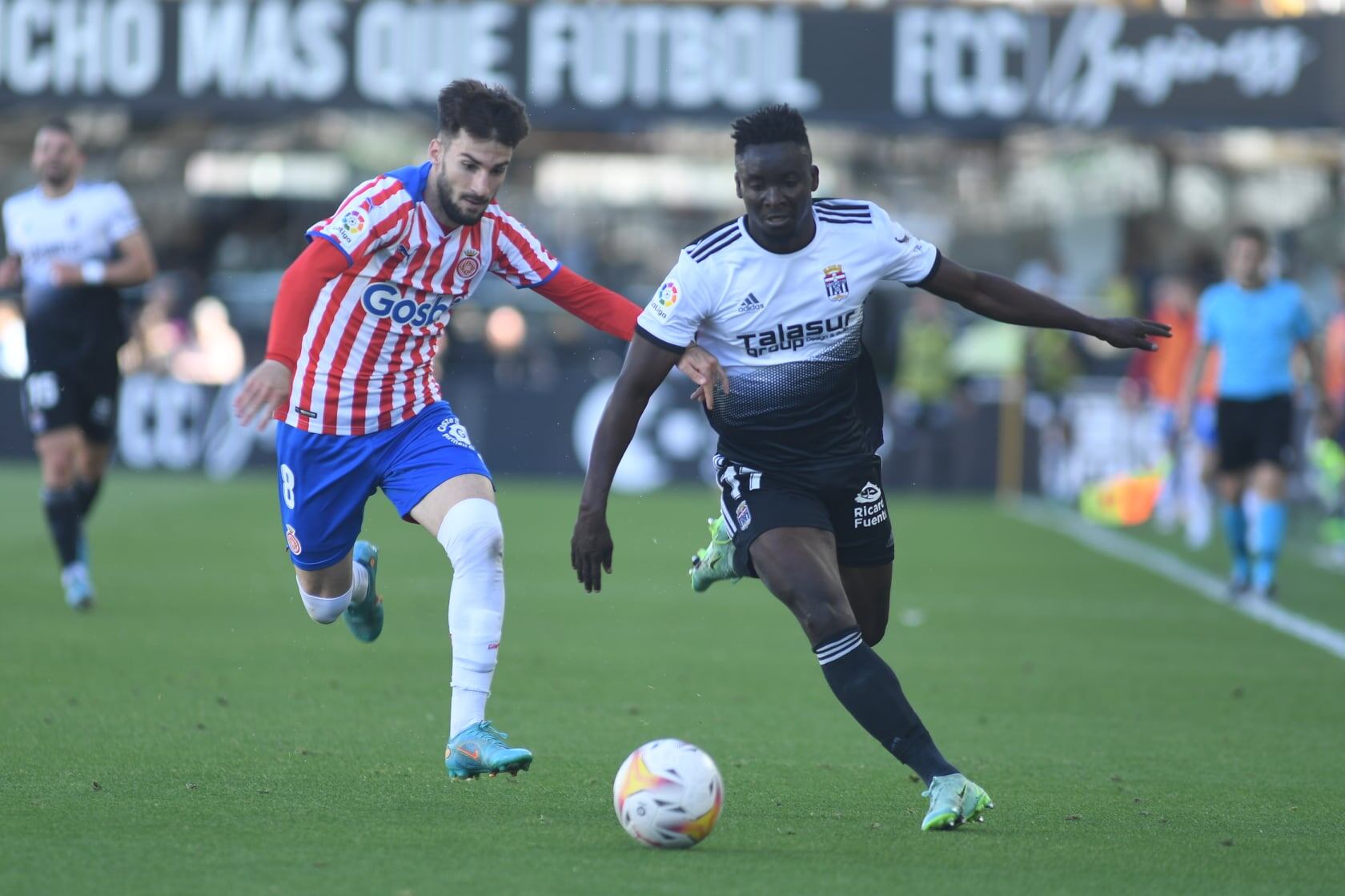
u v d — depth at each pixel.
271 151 87.62
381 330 19.52
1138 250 89.25
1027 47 63.72
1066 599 39.97
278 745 21.48
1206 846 17.16
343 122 87.81
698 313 18.27
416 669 28.22
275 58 63.66
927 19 63.66
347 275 19.17
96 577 39.09
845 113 63.84
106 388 33.50
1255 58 63.53
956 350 76.81
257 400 18.03
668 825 16.20
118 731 22.09
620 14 63.41
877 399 19.41
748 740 22.92
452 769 18.38
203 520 52.50
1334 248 82.81
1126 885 15.46
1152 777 21.00
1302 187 83.50
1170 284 63.34
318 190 87.25
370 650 30.05
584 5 63.41
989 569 45.50
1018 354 70.12
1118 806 19.14
